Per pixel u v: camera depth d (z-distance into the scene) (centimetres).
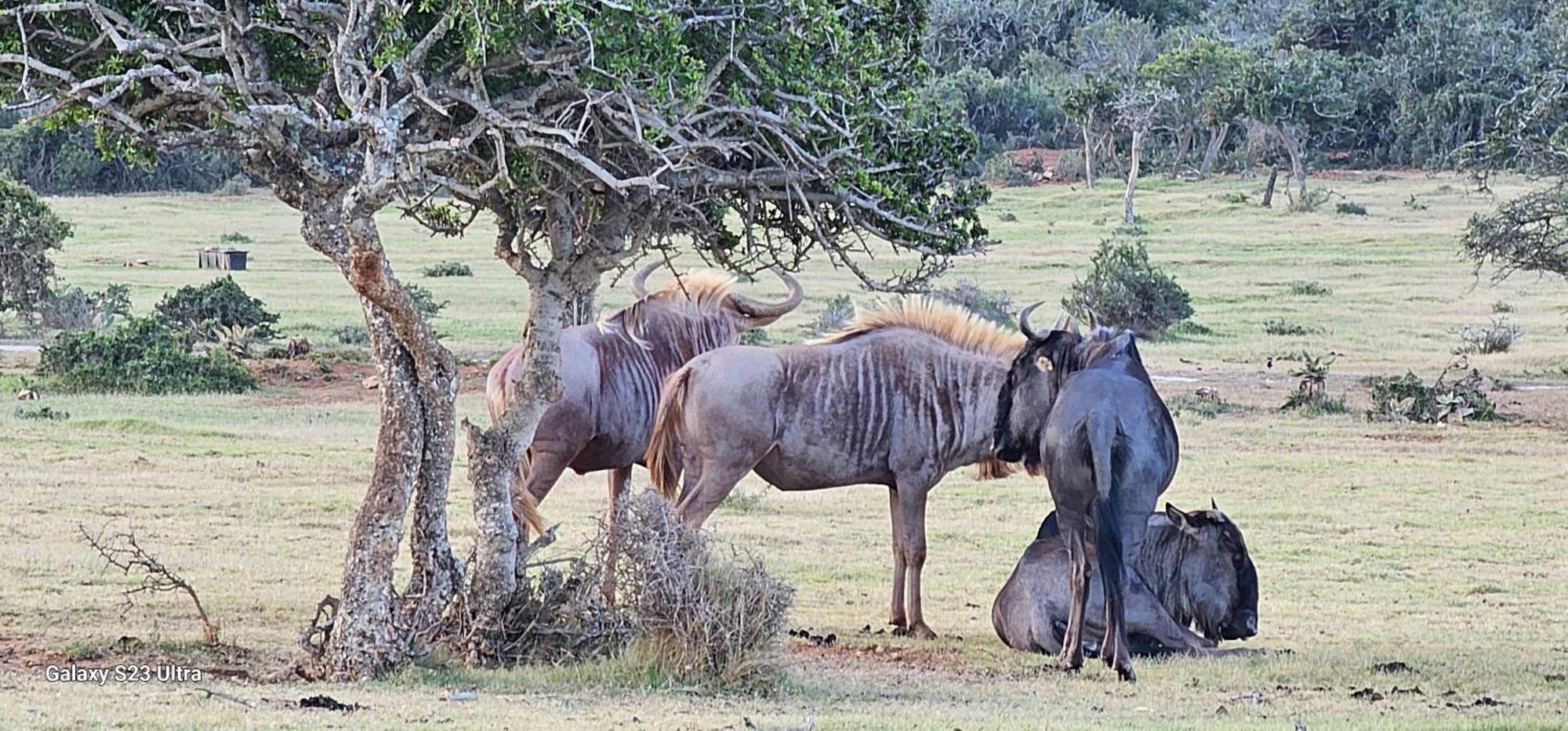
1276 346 8412
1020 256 12662
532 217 2475
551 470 2934
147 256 12462
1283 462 4975
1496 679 2466
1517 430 5803
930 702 2206
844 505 4219
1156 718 2097
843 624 2888
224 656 2456
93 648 2448
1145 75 18850
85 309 8512
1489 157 7988
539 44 2142
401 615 2348
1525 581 3381
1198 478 4669
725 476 2781
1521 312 10012
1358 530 3931
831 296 9881
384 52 2039
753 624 2331
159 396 6234
